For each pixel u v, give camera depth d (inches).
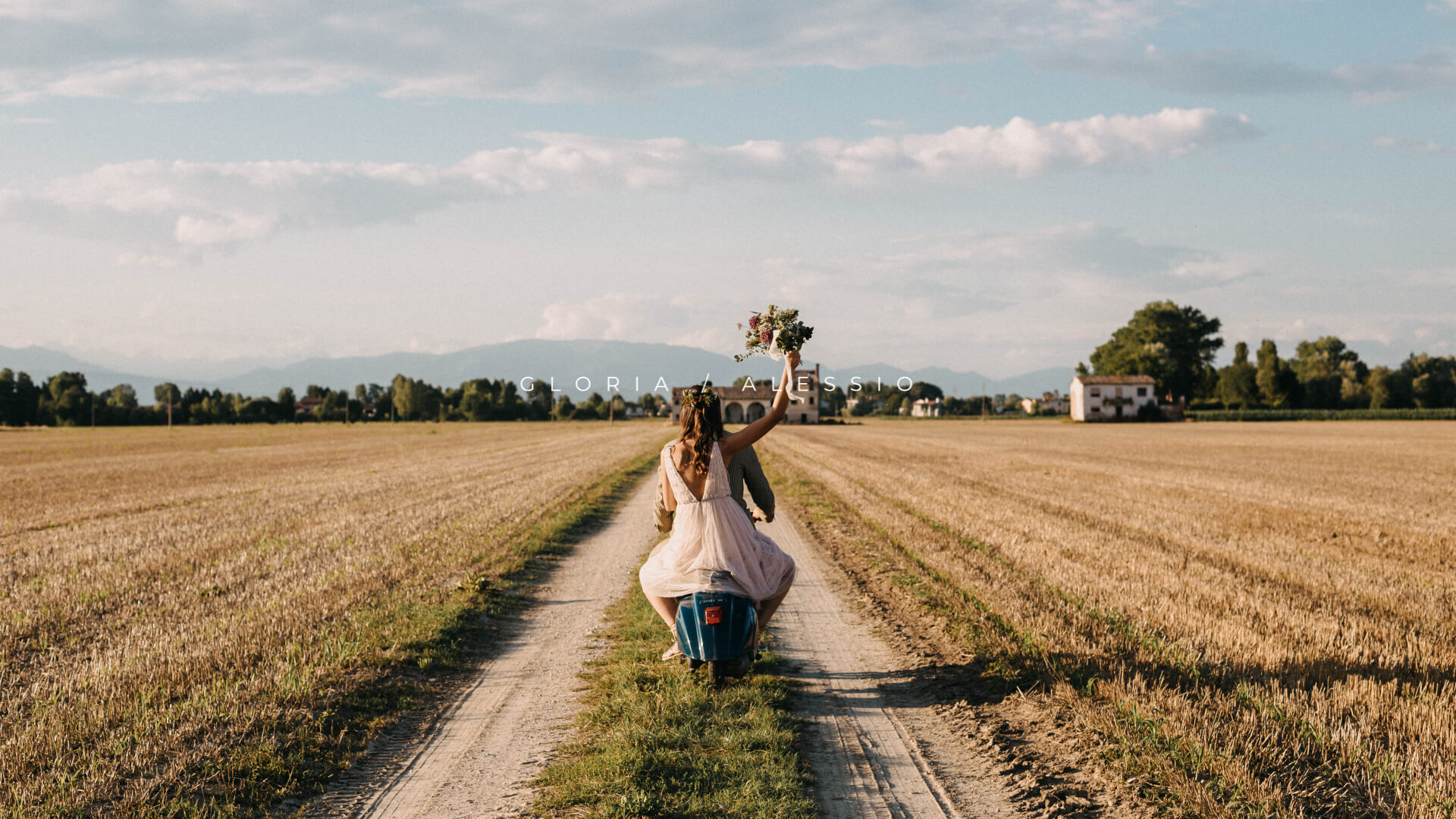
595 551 501.7
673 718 208.7
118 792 169.9
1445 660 254.1
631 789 169.8
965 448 1772.9
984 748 198.8
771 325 242.8
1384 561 440.5
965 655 269.9
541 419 6894.7
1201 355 5014.8
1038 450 1706.4
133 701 221.6
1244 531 549.0
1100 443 2047.2
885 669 261.6
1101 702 216.8
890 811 167.9
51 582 402.6
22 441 2780.5
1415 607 330.6
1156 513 642.8
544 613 344.2
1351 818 156.5
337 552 475.2
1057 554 449.1
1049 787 176.4
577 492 817.5
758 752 192.4
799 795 171.2
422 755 199.5
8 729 206.4
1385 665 248.1
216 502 810.8
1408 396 5393.7
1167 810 161.9
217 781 179.2
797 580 402.0
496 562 441.7
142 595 368.5
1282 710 205.3
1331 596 353.1
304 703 222.2
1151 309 5002.5
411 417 6820.9
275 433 3695.9
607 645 294.0
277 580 395.5
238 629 297.3
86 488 1027.3
